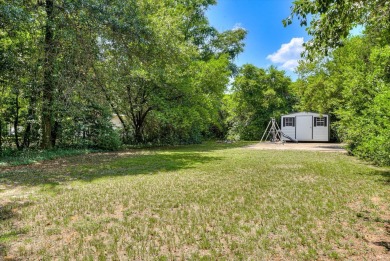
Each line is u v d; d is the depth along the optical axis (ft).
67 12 35.35
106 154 45.11
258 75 95.55
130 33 38.19
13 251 9.99
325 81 54.19
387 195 17.53
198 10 87.45
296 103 90.07
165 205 15.61
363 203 15.84
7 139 45.42
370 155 30.96
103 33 37.58
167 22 48.80
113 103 58.39
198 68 65.31
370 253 9.70
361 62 35.40
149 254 9.71
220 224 12.53
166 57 45.85
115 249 10.06
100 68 42.91
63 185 21.24
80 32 36.22
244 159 37.17
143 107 62.80
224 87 72.43
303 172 26.21
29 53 37.32
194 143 74.64
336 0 11.77
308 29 14.48
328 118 75.66
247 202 16.03
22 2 30.99
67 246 10.37
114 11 37.06
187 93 60.80
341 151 48.06
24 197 17.57
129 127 66.28
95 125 50.67
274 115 89.86
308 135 77.92
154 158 39.19
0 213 14.26
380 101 22.29
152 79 53.98
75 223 12.82
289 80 95.35
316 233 11.48
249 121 94.79
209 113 67.92
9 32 32.24
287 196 17.34
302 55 15.57
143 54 42.78
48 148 43.65
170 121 59.57
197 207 15.25
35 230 12.00
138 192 18.66
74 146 49.32
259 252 9.79
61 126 48.16
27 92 39.60
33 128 46.09
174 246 10.32
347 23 13.50
